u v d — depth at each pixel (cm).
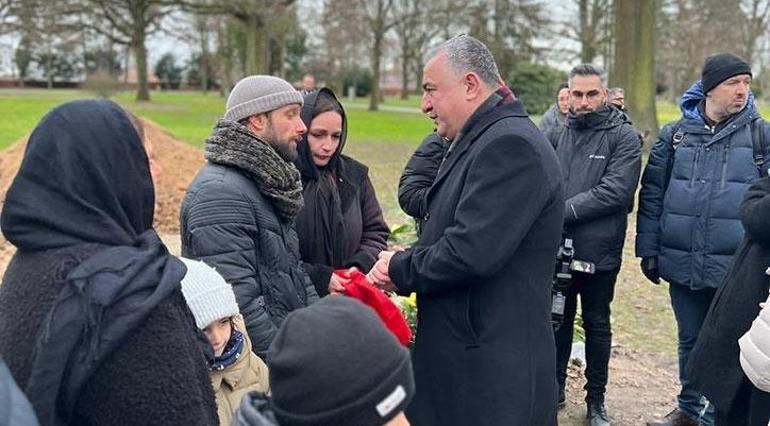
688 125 403
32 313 153
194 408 156
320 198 338
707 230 387
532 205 252
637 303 669
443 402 272
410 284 267
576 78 413
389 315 274
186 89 6475
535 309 268
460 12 3250
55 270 155
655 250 418
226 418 237
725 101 382
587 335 425
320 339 142
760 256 309
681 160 399
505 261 252
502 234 249
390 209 962
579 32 2881
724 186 383
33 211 158
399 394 144
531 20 3109
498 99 269
